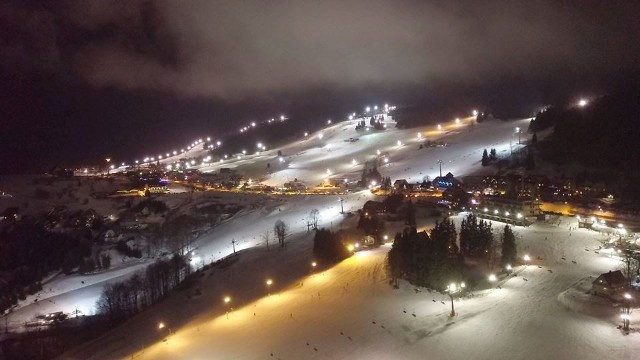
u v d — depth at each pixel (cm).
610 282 7412
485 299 7906
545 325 6894
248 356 7081
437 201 14600
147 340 8931
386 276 9388
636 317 6844
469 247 9719
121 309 11681
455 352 6500
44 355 10475
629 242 9750
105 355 8888
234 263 12556
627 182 14712
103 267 16325
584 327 6738
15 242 17588
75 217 19788
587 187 14862
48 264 16450
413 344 6806
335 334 7400
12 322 12656
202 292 11000
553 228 11194
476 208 12888
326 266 10738
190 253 15712
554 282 8231
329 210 16400
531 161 17200
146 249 17150
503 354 6344
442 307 7819
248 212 18425
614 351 6119
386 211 13775
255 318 8450
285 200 19038
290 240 13500
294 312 8419
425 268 8812
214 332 8119
